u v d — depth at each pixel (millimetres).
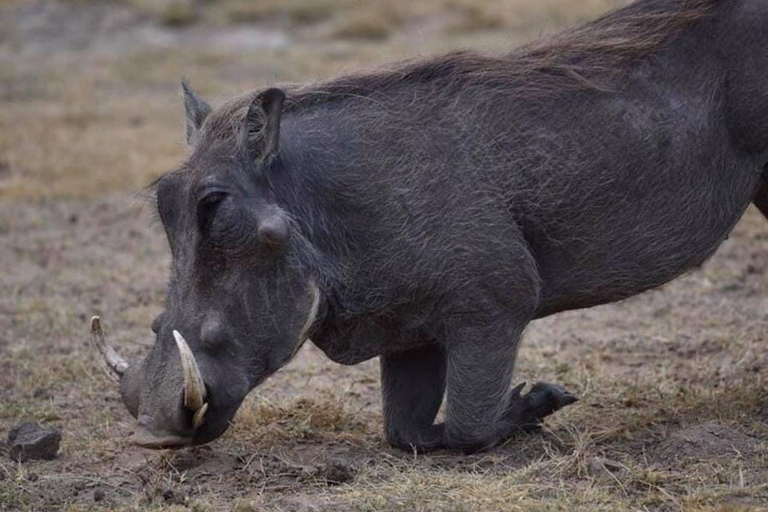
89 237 19375
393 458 10641
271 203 9984
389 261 10242
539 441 10812
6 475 10492
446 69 10609
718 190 10758
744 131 10703
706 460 10172
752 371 12648
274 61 29922
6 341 14758
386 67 10719
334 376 13422
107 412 12352
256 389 12859
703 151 10633
